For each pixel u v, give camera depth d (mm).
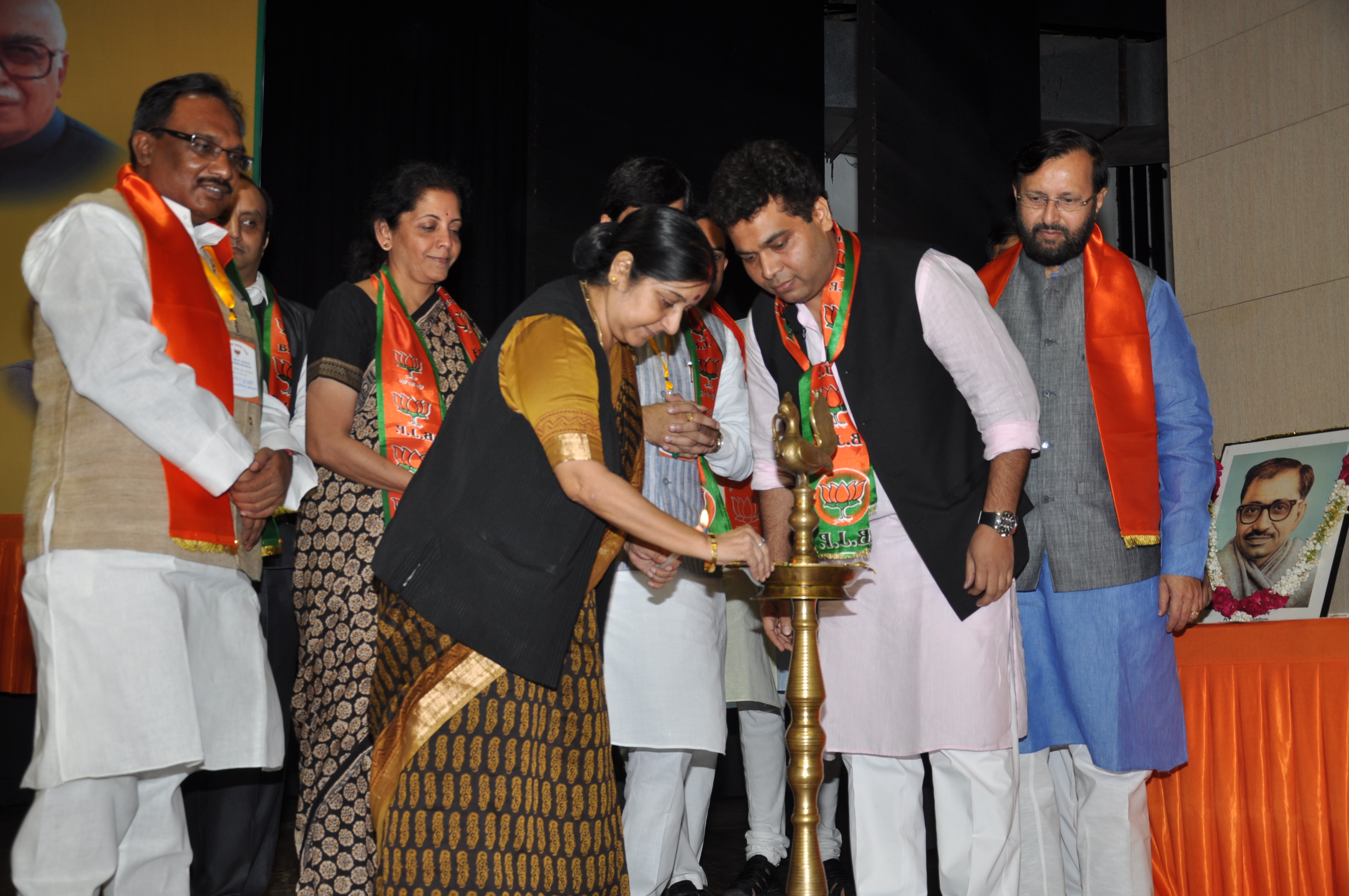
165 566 1950
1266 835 2463
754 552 1729
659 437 2330
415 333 2480
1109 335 2449
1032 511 2449
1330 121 3523
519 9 5719
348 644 2285
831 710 2320
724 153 5418
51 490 1950
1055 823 2516
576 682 1797
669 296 1739
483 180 5621
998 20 5465
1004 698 2195
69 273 1953
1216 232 3842
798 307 2332
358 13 5438
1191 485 2432
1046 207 2475
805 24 5863
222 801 2766
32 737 4398
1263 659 2512
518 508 1714
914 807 2285
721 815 4605
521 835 1699
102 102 4938
